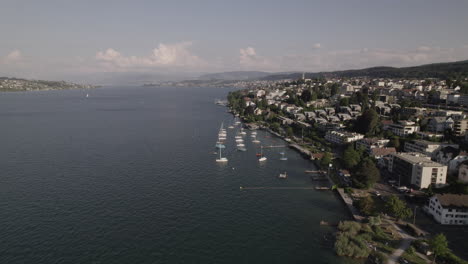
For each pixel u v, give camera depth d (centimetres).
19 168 18725
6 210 13000
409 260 9756
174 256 10100
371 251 10188
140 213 13000
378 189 15900
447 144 19650
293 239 11275
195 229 11831
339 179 17738
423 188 15450
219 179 17662
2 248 10269
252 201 14688
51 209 13175
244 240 11150
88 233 11312
